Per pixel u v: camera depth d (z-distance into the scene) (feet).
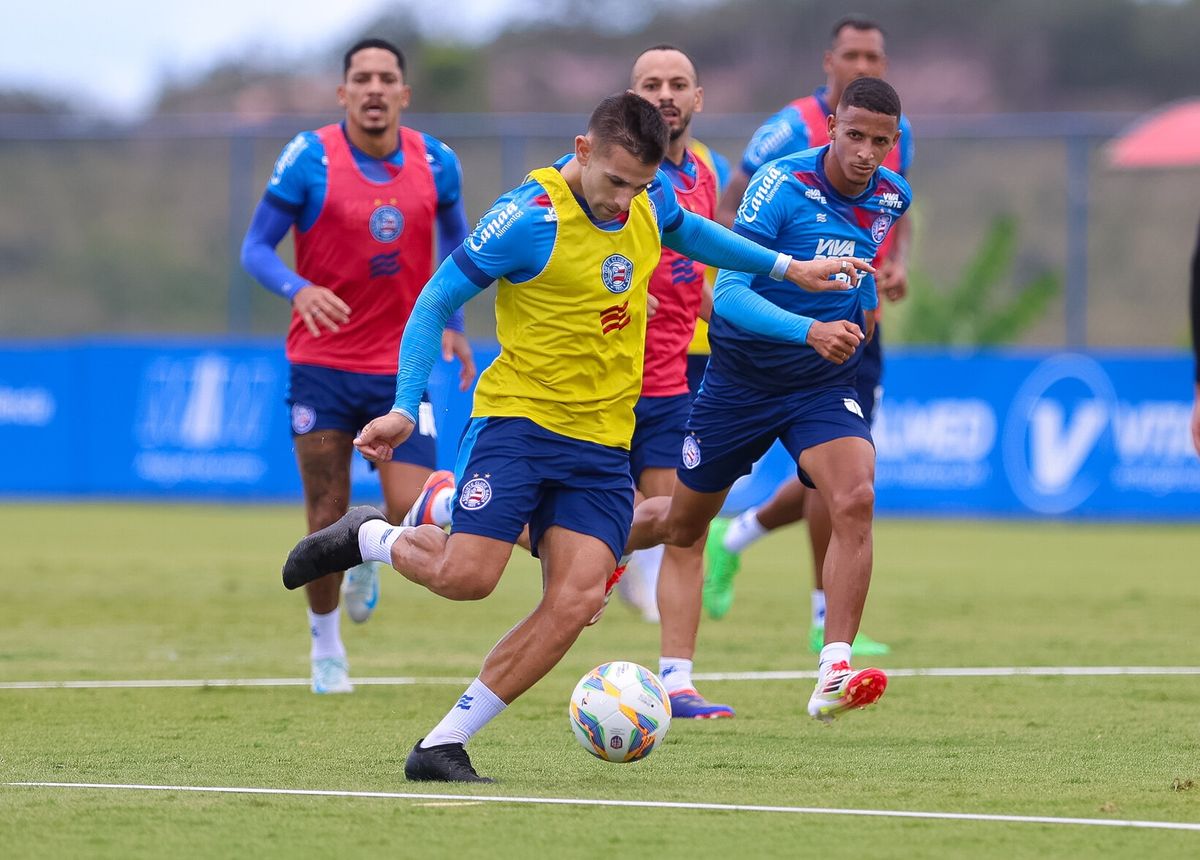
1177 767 65.46
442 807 56.18
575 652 103.86
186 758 67.21
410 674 95.45
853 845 50.52
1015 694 87.04
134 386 236.84
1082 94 538.47
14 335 315.99
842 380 73.97
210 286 314.96
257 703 83.66
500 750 69.46
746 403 74.33
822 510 96.68
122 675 94.12
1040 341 321.93
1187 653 104.42
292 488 231.30
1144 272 339.77
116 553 171.32
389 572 161.58
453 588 60.49
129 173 322.14
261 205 90.12
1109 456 212.02
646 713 62.85
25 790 59.67
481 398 61.82
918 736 73.72
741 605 133.18
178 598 134.72
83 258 317.42
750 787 60.64
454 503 61.46
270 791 59.26
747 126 250.57
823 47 551.18
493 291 279.28
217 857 49.08
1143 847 50.37
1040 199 346.95
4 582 145.79
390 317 91.25
